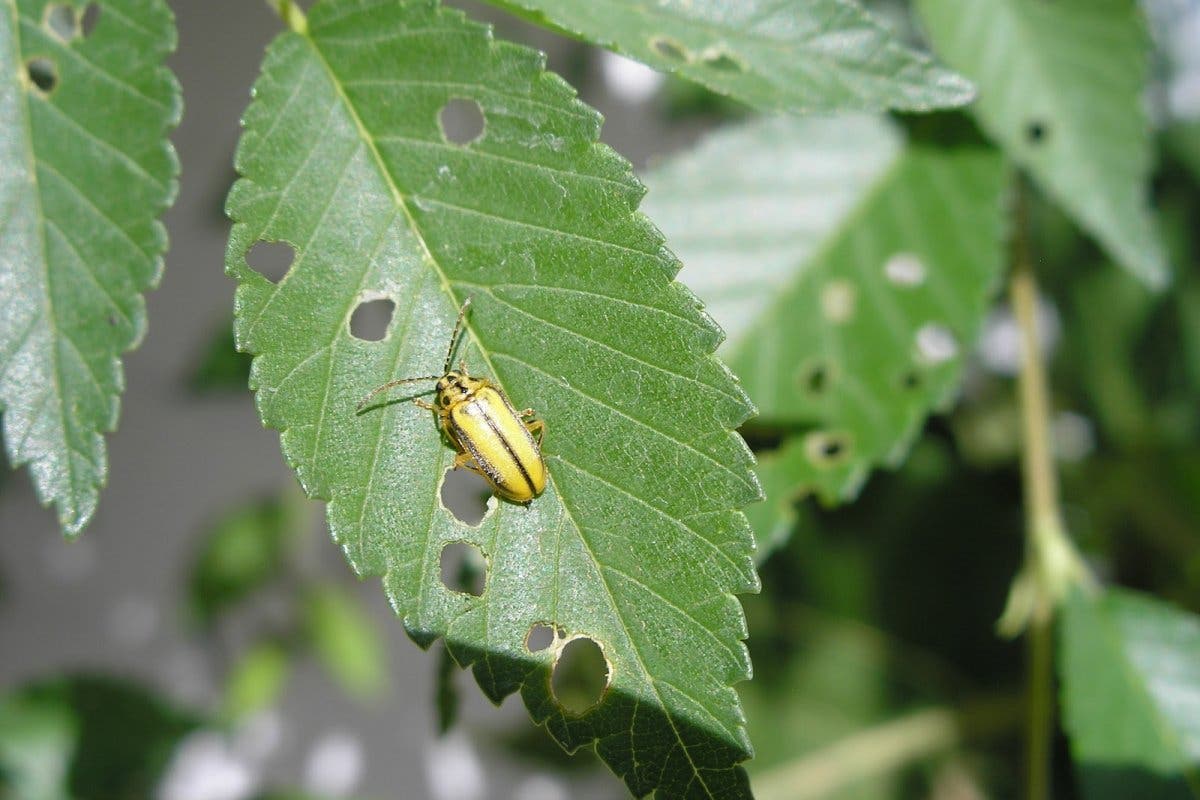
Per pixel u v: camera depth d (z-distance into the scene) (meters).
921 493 0.19
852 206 0.15
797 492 0.14
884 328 0.14
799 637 0.19
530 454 0.12
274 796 0.21
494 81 0.12
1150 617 0.14
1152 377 0.18
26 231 0.12
